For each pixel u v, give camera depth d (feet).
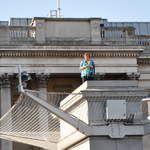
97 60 323.57
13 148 315.78
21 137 168.96
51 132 161.48
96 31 327.26
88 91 132.16
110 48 322.14
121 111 131.95
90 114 131.75
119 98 133.18
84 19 327.67
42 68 318.45
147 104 136.67
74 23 326.65
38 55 318.04
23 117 162.30
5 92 316.40
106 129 130.72
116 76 329.72
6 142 309.42
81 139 134.62
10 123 170.50
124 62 326.65
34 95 132.05
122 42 328.49
